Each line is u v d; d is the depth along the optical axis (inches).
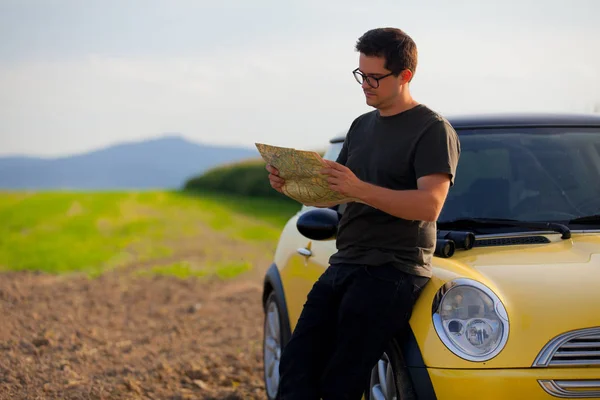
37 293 470.0
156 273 578.2
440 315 160.4
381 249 164.2
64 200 2049.7
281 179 162.7
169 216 1413.6
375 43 162.6
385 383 171.8
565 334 155.3
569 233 186.9
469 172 205.9
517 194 201.3
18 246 818.8
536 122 218.8
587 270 168.6
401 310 162.2
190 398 257.6
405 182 164.2
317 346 171.0
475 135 214.2
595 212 197.8
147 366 297.7
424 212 156.8
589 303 158.6
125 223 1227.9
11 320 374.6
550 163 206.7
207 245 830.5
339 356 164.6
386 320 161.9
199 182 2586.1
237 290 484.4
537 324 156.3
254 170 2410.2
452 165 160.1
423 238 164.7
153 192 2600.9
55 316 392.5
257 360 310.0
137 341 345.7
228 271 583.8
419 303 164.6
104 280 536.1
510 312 157.9
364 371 163.8
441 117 163.0
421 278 164.7
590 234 189.9
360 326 162.6
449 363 156.3
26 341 328.5
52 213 1507.1
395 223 163.8
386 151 165.2
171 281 527.8
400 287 161.9
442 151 159.6
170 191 2605.8
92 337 348.5
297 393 168.1
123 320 391.9
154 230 1074.7
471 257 178.4
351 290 164.4
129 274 574.2
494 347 155.6
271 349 254.8
